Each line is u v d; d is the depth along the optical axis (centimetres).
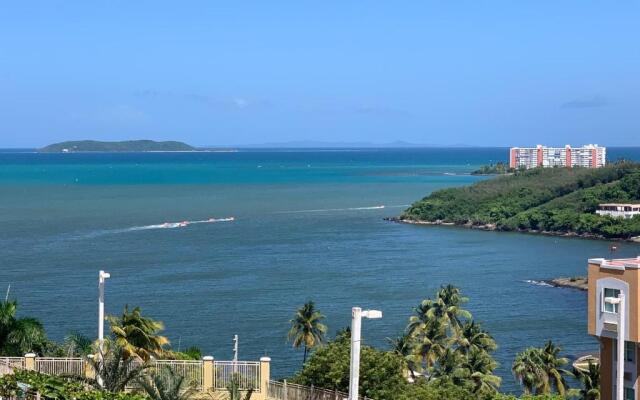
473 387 7156
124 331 5128
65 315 11994
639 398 5359
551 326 12719
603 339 5538
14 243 19888
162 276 15488
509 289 15662
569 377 9712
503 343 11656
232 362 4678
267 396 4581
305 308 8988
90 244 19838
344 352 4891
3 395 3975
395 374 4909
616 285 5438
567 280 16550
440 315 8944
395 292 14488
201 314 12388
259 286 14688
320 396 4534
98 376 4219
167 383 3831
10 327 5444
